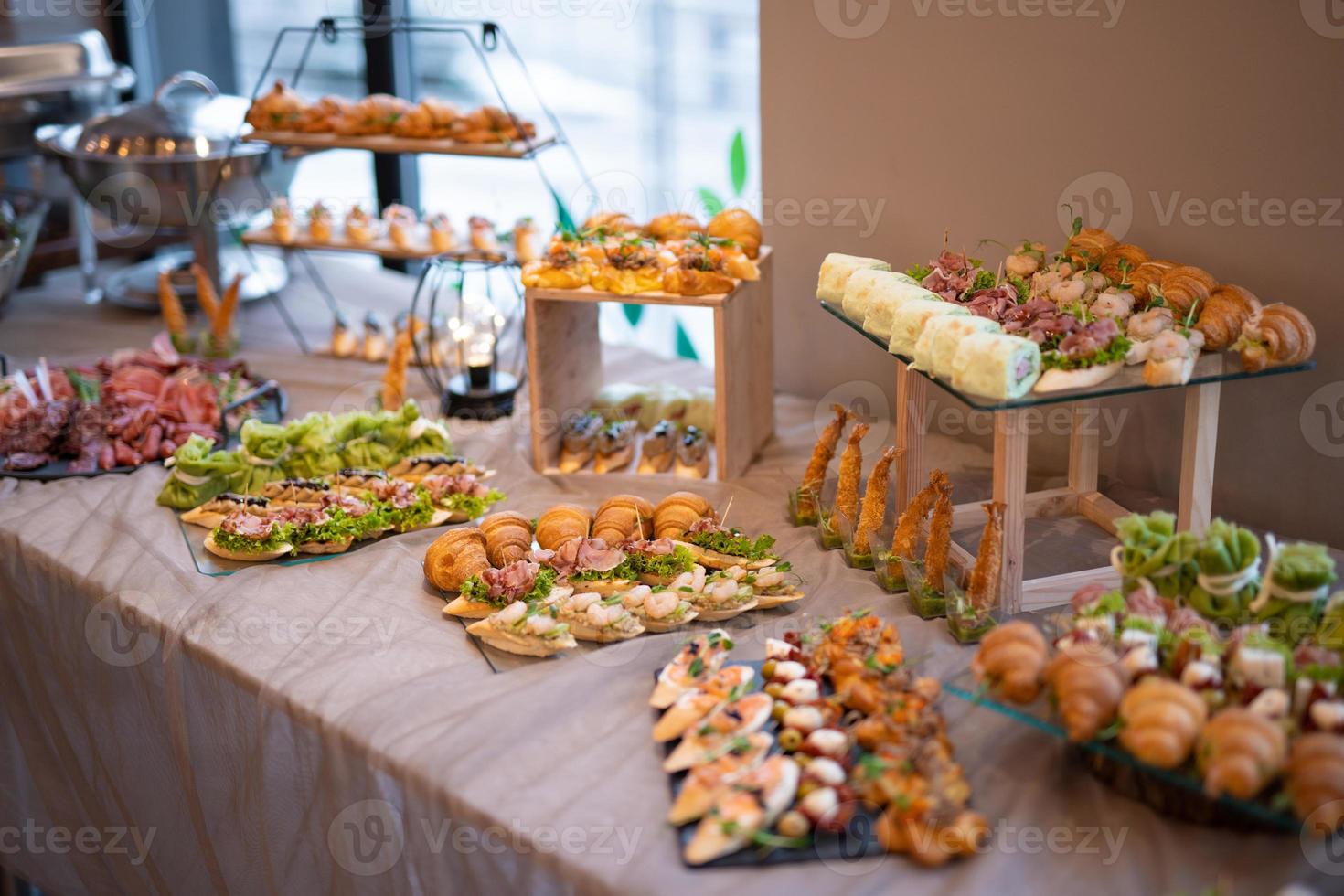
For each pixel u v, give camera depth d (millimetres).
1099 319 1611
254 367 2576
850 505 1788
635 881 1211
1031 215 2047
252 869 1650
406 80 3162
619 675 1517
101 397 2244
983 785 1314
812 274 2354
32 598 1890
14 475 2100
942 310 1614
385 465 2018
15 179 3016
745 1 3186
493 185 3600
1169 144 1863
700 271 1957
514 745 1402
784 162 2307
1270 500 1919
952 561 1737
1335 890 1156
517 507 1969
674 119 3375
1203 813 1250
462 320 2309
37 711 1990
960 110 2066
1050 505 1883
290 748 1529
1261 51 1740
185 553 1837
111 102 2975
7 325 2768
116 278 2990
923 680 1375
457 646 1607
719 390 1998
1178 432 1968
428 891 1422
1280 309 1549
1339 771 1142
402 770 1391
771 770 1263
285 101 2465
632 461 2166
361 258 3293
